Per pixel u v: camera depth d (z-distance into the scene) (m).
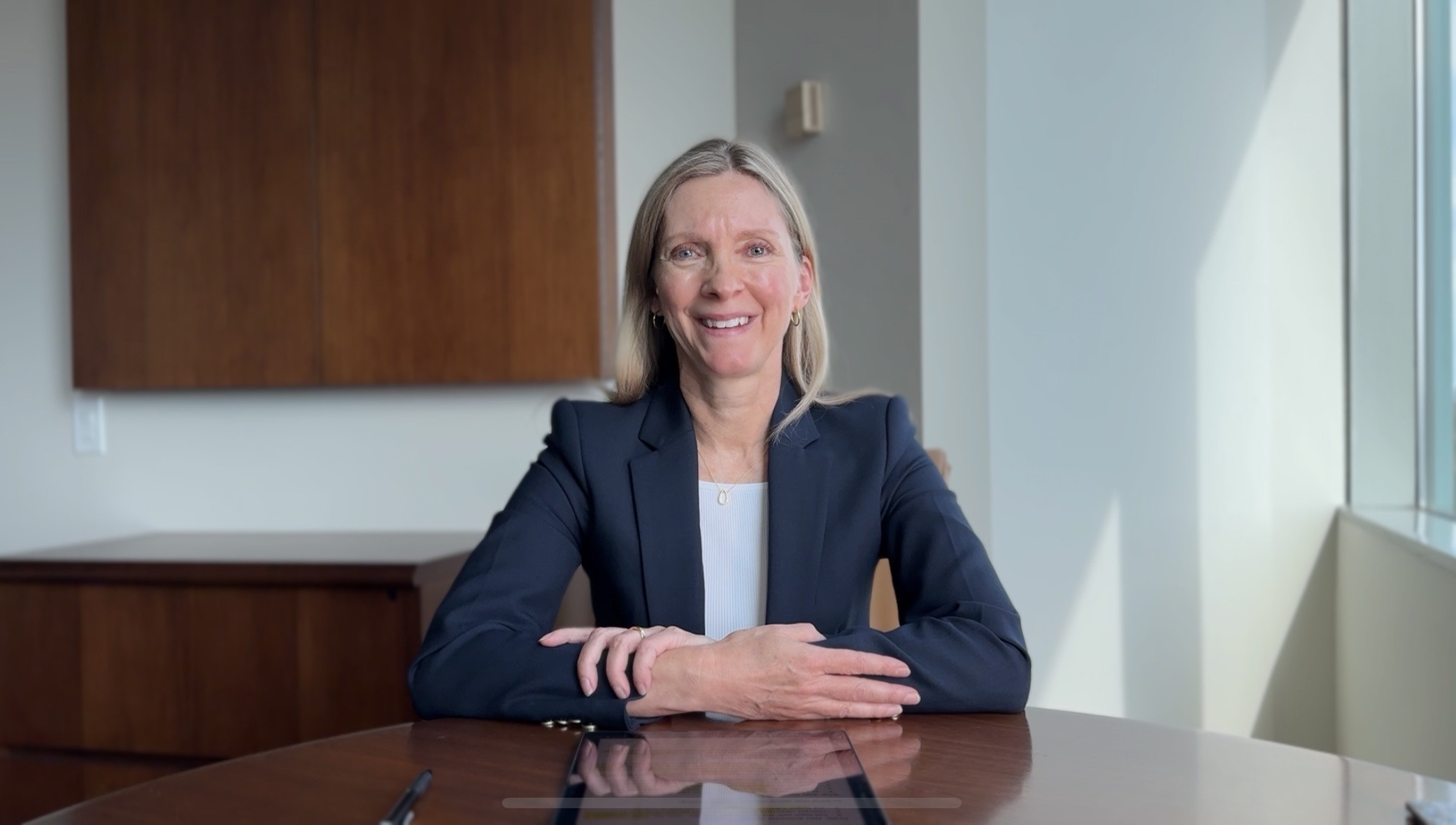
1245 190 3.29
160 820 0.99
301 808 1.01
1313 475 3.24
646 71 3.37
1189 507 3.35
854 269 3.15
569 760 1.14
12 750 2.83
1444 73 2.95
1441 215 2.99
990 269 3.08
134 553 2.86
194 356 3.23
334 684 2.63
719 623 1.61
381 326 3.15
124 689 2.75
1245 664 3.30
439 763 1.14
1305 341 3.25
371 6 3.14
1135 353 3.31
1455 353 2.91
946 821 0.93
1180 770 1.08
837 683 1.26
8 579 2.80
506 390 3.24
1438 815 0.91
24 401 3.42
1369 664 2.86
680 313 1.61
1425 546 2.39
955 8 3.00
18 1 3.35
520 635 1.40
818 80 3.23
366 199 3.15
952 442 2.99
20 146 3.37
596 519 1.61
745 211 1.60
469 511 3.27
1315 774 1.06
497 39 3.08
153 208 3.24
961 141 3.02
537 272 3.07
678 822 0.91
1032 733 1.21
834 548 1.58
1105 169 3.26
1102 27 3.26
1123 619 3.27
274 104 3.18
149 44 3.23
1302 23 3.24
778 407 1.67
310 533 3.33
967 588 1.44
